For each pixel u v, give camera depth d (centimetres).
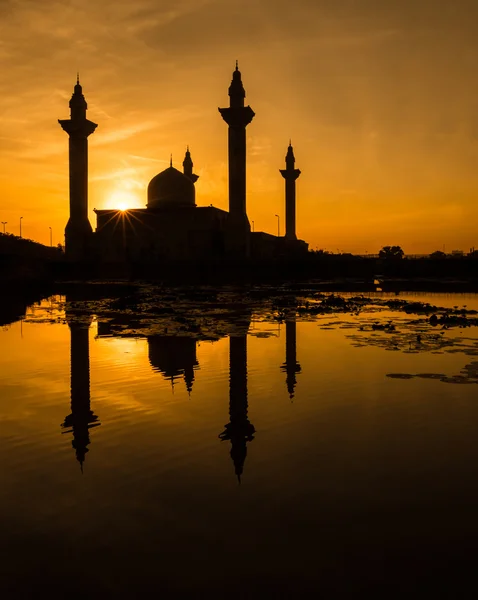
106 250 7962
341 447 744
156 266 6700
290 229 10375
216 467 681
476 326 2056
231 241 6881
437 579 442
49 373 1244
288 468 673
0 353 1505
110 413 923
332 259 7862
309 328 1997
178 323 2180
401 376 1168
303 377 1172
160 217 7856
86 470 679
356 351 1493
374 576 447
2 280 5544
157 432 823
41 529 530
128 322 2241
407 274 7538
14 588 438
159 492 609
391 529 520
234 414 908
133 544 500
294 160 10444
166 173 8425
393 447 742
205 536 512
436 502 575
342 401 977
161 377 1191
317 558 473
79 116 7506
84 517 553
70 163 7544
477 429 812
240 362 1348
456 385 1082
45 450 752
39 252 11800
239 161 6869
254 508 567
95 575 454
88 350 1546
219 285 5641
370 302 3269
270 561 470
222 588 434
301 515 550
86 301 3531
